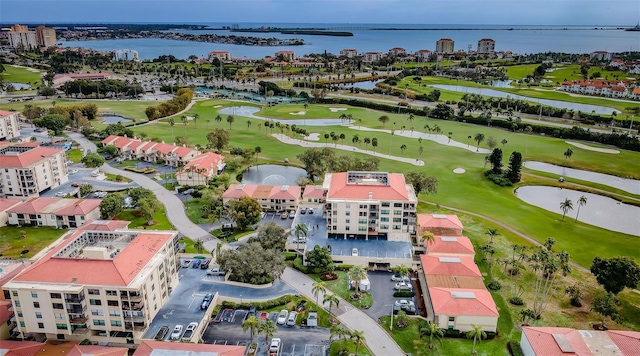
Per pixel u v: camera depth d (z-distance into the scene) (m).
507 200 199.88
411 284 137.38
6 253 151.25
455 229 155.62
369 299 129.00
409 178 188.62
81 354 99.50
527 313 117.44
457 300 118.12
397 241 158.38
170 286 127.38
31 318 108.25
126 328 110.06
